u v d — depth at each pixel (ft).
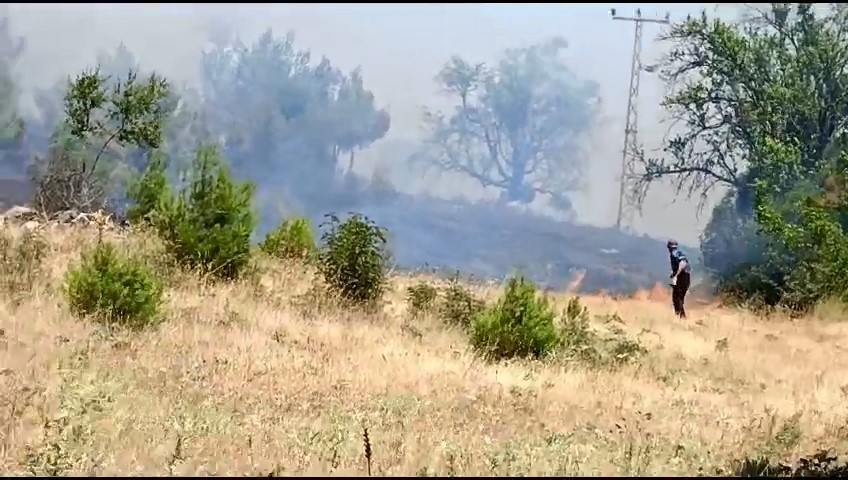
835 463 54.08
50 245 116.06
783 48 263.08
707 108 268.00
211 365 74.28
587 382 84.12
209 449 52.39
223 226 120.78
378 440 55.62
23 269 100.07
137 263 92.22
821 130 253.65
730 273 209.26
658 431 63.41
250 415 60.34
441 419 63.21
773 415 67.67
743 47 258.37
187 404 62.34
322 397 67.56
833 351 109.29
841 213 191.21
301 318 102.37
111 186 193.88
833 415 72.13
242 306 102.17
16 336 77.15
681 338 115.44
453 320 114.52
